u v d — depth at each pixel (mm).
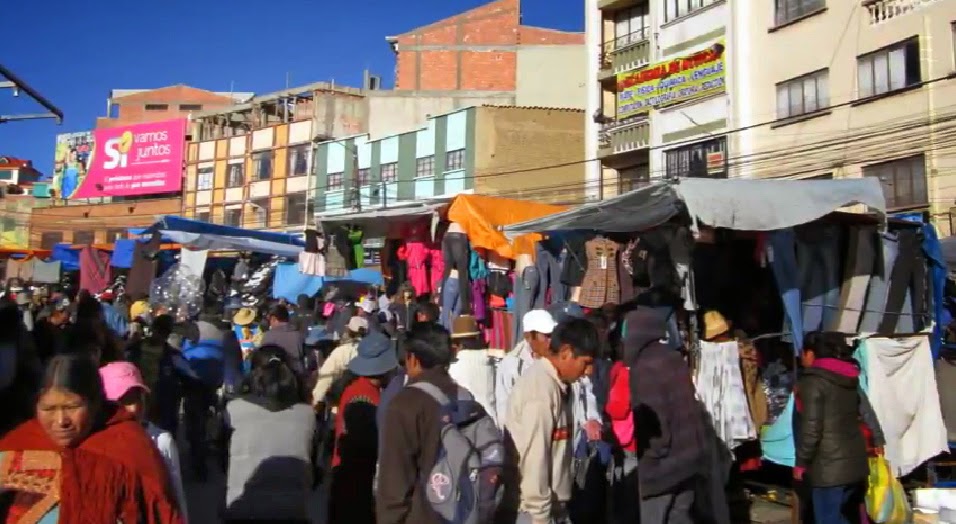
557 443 4504
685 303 7430
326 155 42125
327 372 8359
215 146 48219
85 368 2861
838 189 7348
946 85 18109
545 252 9039
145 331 11023
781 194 7125
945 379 9172
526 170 34781
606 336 7379
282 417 5078
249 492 4922
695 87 24078
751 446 8078
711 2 23859
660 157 25125
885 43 19406
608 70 27797
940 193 18078
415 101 44125
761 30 22422
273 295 17281
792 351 8352
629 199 7199
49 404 2783
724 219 6895
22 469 2818
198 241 15836
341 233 10797
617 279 8484
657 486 5066
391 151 38719
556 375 4488
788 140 21469
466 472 3668
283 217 44344
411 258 9953
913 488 8156
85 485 2721
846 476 5691
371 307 13094
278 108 46281
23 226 53094
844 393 5762
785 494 8109
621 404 5676
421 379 3924
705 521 5832
